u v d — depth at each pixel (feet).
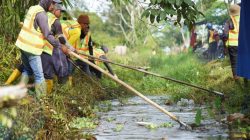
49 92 30.22
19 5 37.99
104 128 25.29
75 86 38.24
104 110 33.35
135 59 94.89
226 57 65.46
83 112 29.58
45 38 28.68
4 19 38.06
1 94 10.63
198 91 40.52
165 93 51.26
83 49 41.63
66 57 31.96
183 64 77.25
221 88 40.75
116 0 42.39
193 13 32.73
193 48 96.89
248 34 27.53
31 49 28.60
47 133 20.59
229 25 41.96
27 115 18.54
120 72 62.08
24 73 30.09
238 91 34.94
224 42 42.47
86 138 21.66
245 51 27.73
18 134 17.43
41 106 20.48
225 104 31.94
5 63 36.27
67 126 22.76
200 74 59.21
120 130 24.56
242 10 27.66
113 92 43.47
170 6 32.09
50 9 30.07
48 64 30.42
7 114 16.92
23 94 10.89
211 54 82.99
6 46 37.50
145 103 39.27
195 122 25.54
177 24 35.68
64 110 26.55
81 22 41.19
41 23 28.55
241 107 29.76
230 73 51.52
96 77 44.42
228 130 23.85
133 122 27.45
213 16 94.48
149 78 58.59
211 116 28.30
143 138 22.17
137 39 116.16
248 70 27.63
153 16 31.94
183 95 39.99
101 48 47.50
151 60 93.15
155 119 28.68
